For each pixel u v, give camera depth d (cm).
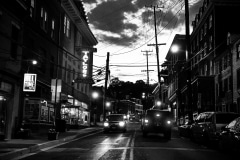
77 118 3759
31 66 2400
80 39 4256
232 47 3653
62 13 3353
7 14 1941
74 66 3900
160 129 2411
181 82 6338
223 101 3975
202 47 5066
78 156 1291
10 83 2028
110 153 1386
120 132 3300
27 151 1428
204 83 4444
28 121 2448
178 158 1257
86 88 4659
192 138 2166
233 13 4384
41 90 2609
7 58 1908
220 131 1589
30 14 2411
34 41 2480
